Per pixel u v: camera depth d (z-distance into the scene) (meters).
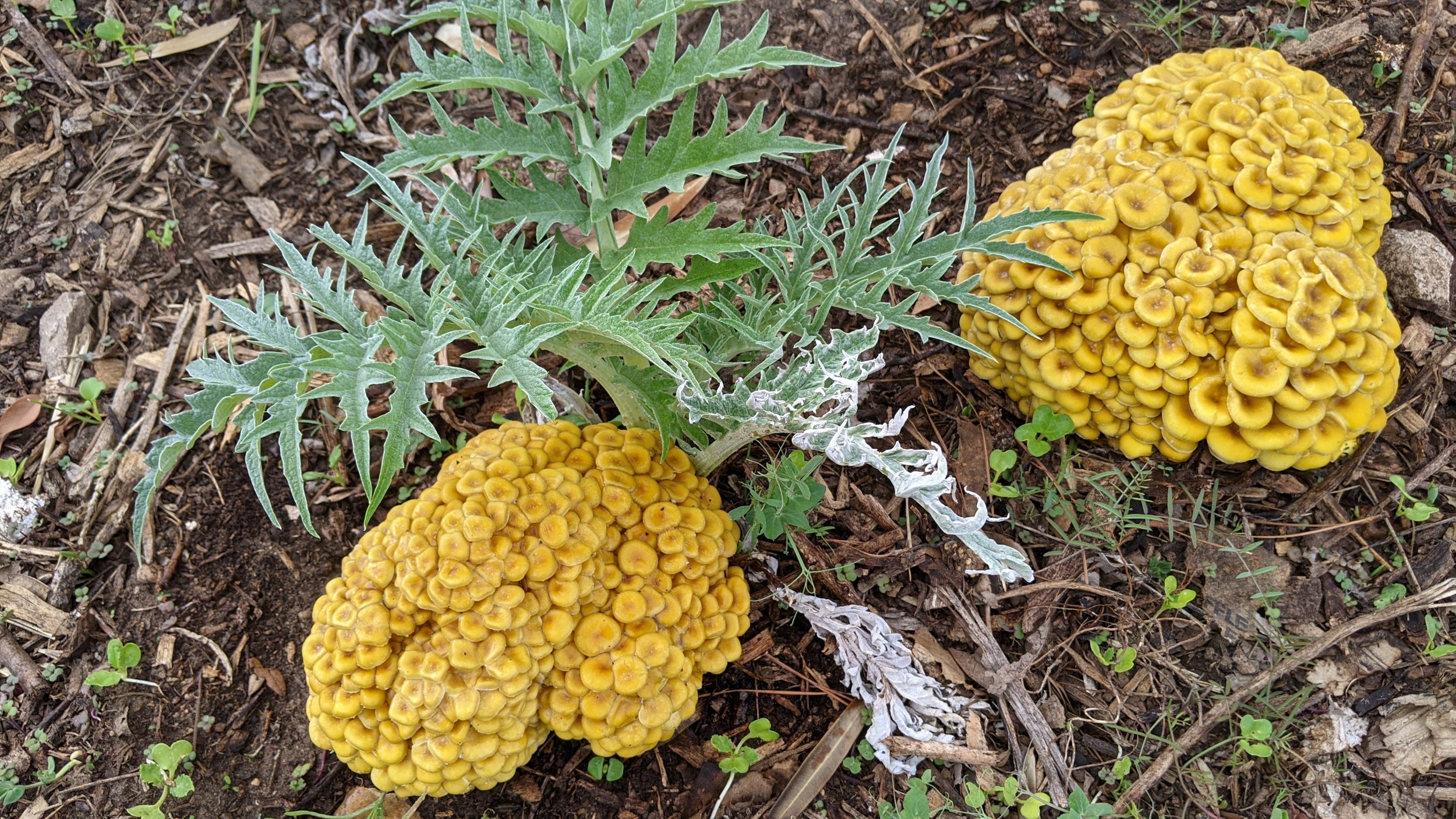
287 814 0.62
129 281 0.74
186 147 0.77
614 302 0.49
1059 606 0.67
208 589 0.67
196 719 0.64
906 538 0.67
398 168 0.55
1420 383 0.69
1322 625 0.65
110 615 0.66
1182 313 0.59
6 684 0.64
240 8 0.81
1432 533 0.66
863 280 0.60
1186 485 0.68
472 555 0.51
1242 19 0.77
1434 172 0.73
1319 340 0.57
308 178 0.78
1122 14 0.79
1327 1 0.77
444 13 0.57
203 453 0.70
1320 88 0.67
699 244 0.56
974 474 0.69
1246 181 0.60
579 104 0.60
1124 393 0.63
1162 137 0.64
